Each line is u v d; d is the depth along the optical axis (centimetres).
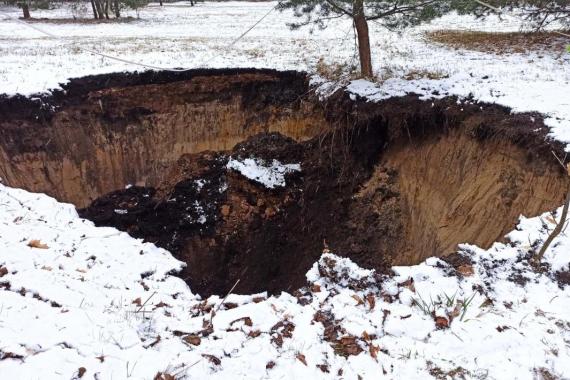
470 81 975
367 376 322
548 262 439
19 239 502
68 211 603
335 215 991
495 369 322
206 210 1016
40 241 504
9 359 321
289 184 1038
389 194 948
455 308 381
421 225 849
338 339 361
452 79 1005
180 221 991
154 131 1150
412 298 399
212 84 1191
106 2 2964
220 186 1065
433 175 867
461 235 720
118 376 313
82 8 3334
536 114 734
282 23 2508
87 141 1054
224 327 375
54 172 984
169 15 3284
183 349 347
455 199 784
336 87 1060
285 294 423
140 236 956
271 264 963
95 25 2605
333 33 1975
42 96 980
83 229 554
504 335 350
